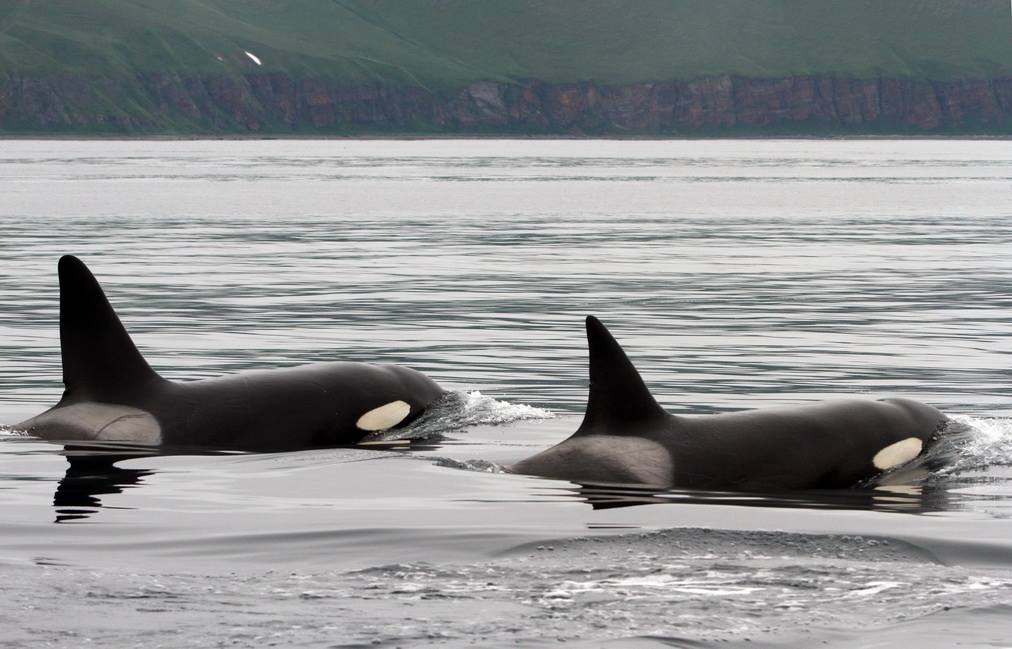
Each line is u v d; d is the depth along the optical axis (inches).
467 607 1168.8
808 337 3695.9
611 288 5004.9
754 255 6530.5
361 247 6919.3
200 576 1290.6
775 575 1279.5
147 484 1804.9
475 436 2237.9
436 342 3540.8
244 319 4010.8
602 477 1824.6
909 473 1903.3
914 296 4783.5
